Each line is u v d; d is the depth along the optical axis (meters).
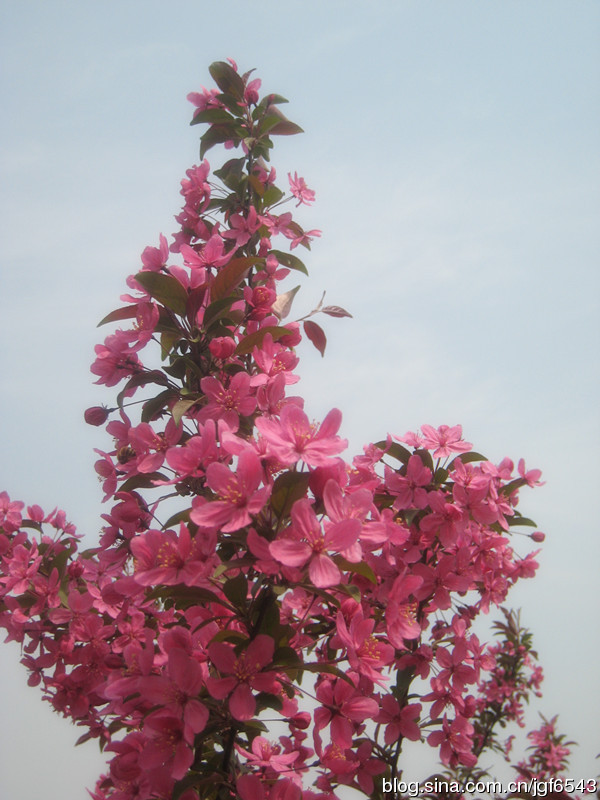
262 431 0.54
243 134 0.84
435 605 0.71
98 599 0.74
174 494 0.65
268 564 0.52
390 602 0.60
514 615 1.27
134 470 0.65
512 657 1.23
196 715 0.52
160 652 0.65
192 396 0.66
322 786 0.66
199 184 0.81
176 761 0.52
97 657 0.72
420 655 0.69
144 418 0.68
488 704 1.21
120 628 0.71
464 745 0.69
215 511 0.53
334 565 0.51
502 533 0.77
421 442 0.74
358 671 0.56
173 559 0.54
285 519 0.54
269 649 0.53
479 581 0.73
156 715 0.52
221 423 0.56
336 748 0.60
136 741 0.58
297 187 0.85
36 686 0.77
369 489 0.59
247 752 0.60
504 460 0.77
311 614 0.63
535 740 1.28
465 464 0.73
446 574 0.69
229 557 0.60
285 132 0.86
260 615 0.55
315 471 0.54
